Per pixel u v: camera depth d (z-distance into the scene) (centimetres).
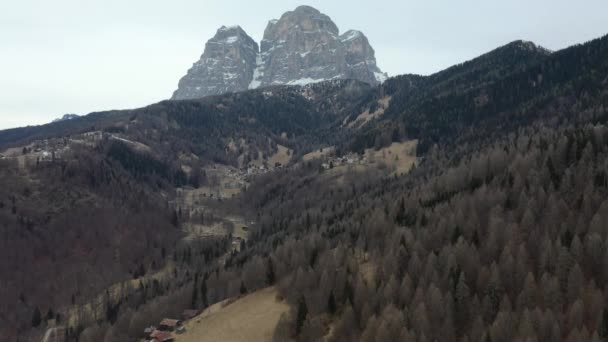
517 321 9988
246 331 13000
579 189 13300
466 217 13675
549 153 15200
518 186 14038
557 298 10269
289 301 13638
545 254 11200
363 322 11262
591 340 8944
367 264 13838
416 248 12712
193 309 16300
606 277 10519
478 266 11575
